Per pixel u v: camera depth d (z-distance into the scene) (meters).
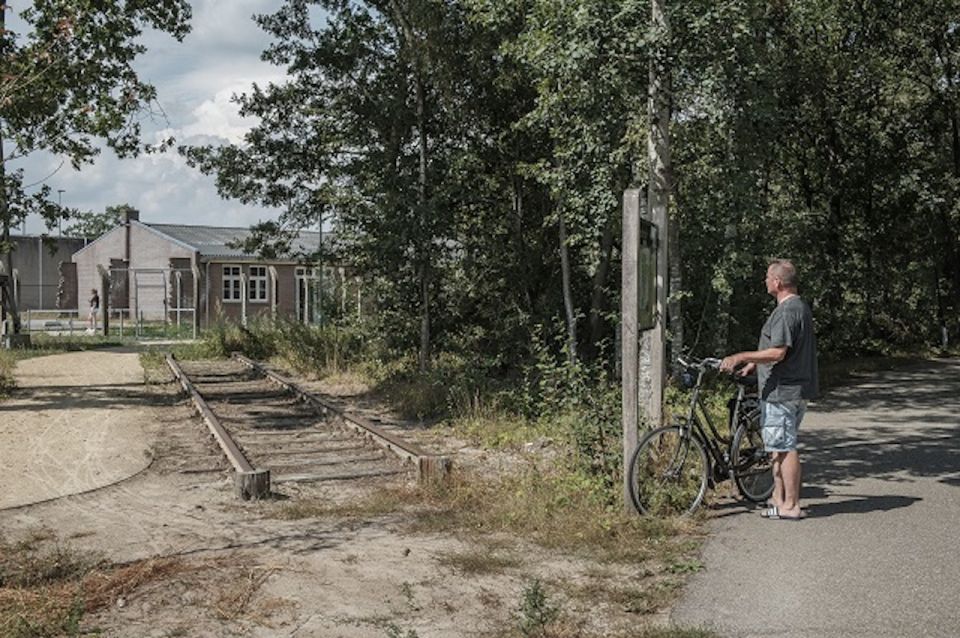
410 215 17.64
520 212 18.33
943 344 27.72
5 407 15.21
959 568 6.03
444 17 17.03
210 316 49.31
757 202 14.43
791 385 7.25
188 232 54.31
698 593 5.68
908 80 26.89
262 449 11.34
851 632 4.98
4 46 12.98
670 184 10.41
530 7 13.09
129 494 8.80
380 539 7.06
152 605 5.56
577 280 18.45
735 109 12.14
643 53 9.91
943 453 10.36
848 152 26.00
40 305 65.12
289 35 19.81
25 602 5.54
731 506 7.85
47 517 7.87
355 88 19.09
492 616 5.41
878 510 7.63
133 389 18.12
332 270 21.69
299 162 20.30
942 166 28.84
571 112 12.55
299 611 5.47
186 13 18.72
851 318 25.08
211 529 7.43
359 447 11.41
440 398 14.66
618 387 10.35
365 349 21.38
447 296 19.19
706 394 12.22
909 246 28.98
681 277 16.83
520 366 17.53
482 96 17.84
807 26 17.03
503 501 7.98
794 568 6.11
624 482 7.46
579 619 5.32
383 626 5.25
